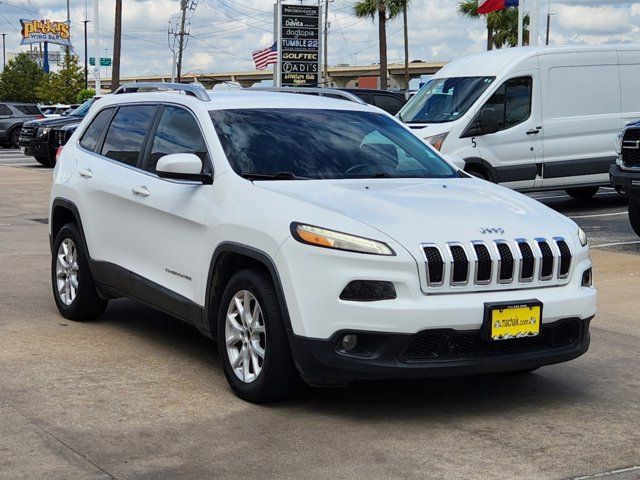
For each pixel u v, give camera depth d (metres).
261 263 5.50
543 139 15.03
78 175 7.41
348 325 4.94
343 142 6.40
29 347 6.70
